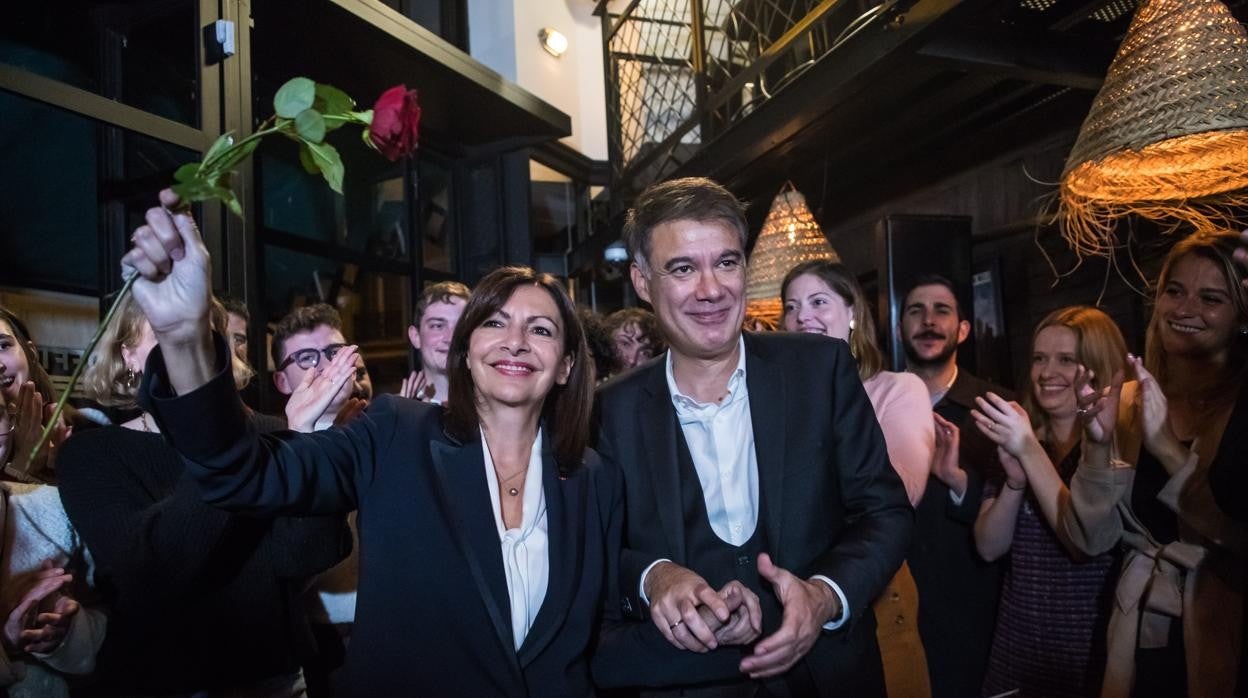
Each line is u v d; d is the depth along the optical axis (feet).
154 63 10.13
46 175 9.21
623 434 5.66
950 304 9.34
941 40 9.70
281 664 5.72
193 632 5.40
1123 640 6.44
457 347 5.21
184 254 3.52
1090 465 6.60
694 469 5.55
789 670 5.26
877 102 11.43
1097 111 6.46
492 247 17.78
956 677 7.73
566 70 22.82
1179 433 6.77
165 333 3.57
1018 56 10.00
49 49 9.90
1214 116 5.82
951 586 7.88
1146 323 11.34
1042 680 7.12
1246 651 5.91
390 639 4.64
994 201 13.88
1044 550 7.29
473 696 4.61
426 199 17.21
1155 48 6.15
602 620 5.30
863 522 5.38
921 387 7.50
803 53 15.55
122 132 9.48
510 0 21.59
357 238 15.47
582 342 5.41
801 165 14.56
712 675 5.18
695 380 5.61
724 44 18.98
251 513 4.21
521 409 5.15
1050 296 12.85
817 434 5.47
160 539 4.97
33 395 6.13
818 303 7.84
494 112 16.31
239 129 10.20
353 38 13.41
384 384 15.93
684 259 5.31
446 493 4.85
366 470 4.86
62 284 9.29
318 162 3.35
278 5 12.28
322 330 8.66
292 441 4.53
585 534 5.15
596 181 22.06
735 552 5.43
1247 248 5.53
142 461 5.42
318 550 5.65
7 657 5.08
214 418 3.75
